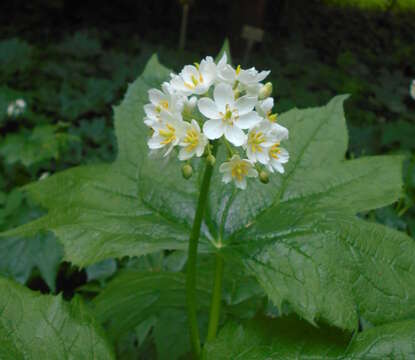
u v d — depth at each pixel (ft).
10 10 3.80
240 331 0.50
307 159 0.64
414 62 4.15
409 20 4.93
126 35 3.87
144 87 0.68
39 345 0.47
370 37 4.49
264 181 0.52
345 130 0.65
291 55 3.36
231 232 0.58
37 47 3.27
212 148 0.52
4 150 1.59
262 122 0.49
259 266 0.52
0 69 2.57
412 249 0.50
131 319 0.65
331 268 0.49
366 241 0.50
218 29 4.13
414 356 0.45
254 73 0.51
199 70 0.53
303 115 0.67
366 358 0.46
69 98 2.42
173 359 0.82
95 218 0.57
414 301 0.47
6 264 1.14
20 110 2.04
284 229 0.54
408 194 1.15
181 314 0.84
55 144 1.61
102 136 2.04
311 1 4.85
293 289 0.48
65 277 1.38
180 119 0.49
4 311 0.47
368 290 0.48
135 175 0.63
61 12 3.92
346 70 3.37
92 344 0.48
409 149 1.94
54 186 0.60
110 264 1.10
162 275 0.58
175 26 4.12
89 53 2.90
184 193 0.62
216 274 0.59
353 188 0.60
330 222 0.52
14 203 1.32
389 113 2.89
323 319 0.45
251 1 3.19
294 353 0.48
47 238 1.16
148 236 0.56
